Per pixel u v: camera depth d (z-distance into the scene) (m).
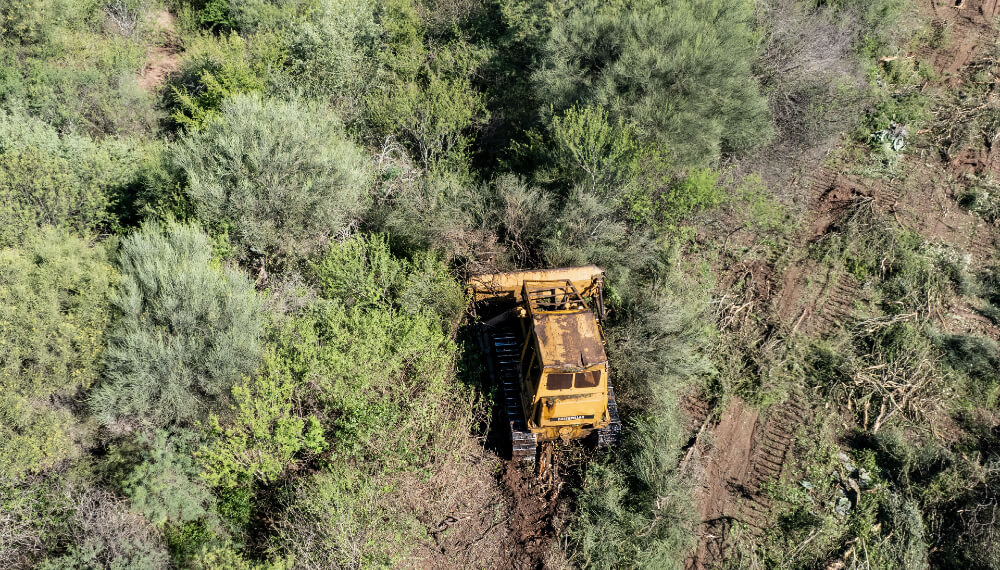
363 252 12.51
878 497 11.01
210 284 11.23
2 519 8.95
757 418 12.33
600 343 10.28
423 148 16.23
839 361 13.21
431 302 12.29
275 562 8.91
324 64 17.23
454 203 14.30
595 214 13.88
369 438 10.18
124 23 22.09
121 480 9.95
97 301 10.79
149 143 16.94
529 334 10.69
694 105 15.23
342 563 8.79
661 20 16.16
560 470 11.13
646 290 13.07
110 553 9.06
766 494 11.12
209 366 10.54
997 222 16.33
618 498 10.54
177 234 12.05
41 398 9.98
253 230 12.89
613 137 14.48
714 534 10.56
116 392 10.20
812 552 10.30
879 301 14.57
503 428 11.62
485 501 10.66
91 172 14.30
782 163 16.91
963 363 13.05
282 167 13.16
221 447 9.72
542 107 16.11
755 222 15.62
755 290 14.80
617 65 15.62
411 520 9.63
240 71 16.62
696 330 12.69
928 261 15.15
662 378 11.81
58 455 9.70
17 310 9.96
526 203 14.38
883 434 11.85
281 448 9.73
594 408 10.22
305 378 10.45
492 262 13.69
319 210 13.24
